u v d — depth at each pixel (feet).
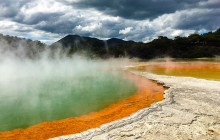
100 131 12.25
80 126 14.66
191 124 13.07
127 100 23.34
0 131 13.96
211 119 13.99
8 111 19.58
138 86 33.09
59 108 20.47
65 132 13.43
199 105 17.66
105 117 16.84
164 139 10.92
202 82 31.40
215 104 17.95
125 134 11.66
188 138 11.01
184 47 149.59
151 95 25.54
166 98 20.70
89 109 19.84
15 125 15.29
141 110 16.34
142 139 10.94
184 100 19.54
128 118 14.49
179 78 36.63
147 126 12.85
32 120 16.60
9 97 26.48
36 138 12.46
